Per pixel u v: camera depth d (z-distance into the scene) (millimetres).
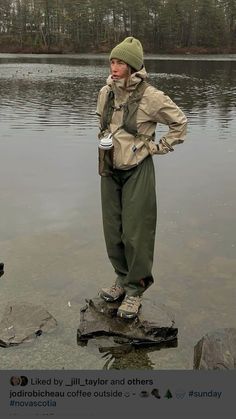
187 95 22500
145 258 3592
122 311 3748
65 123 13953
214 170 9047
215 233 5883
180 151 10617
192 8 83688
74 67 44781
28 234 5707
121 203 3637
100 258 5066
